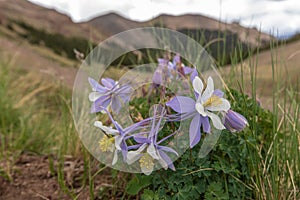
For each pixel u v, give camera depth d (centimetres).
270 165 35
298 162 37
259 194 33
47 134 60
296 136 38
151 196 31
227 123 29
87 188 41
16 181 44
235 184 33
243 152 33
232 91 36
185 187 31
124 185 39
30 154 53
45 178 45
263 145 38
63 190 40
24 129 58
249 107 36
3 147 52
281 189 35
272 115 38
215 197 31
